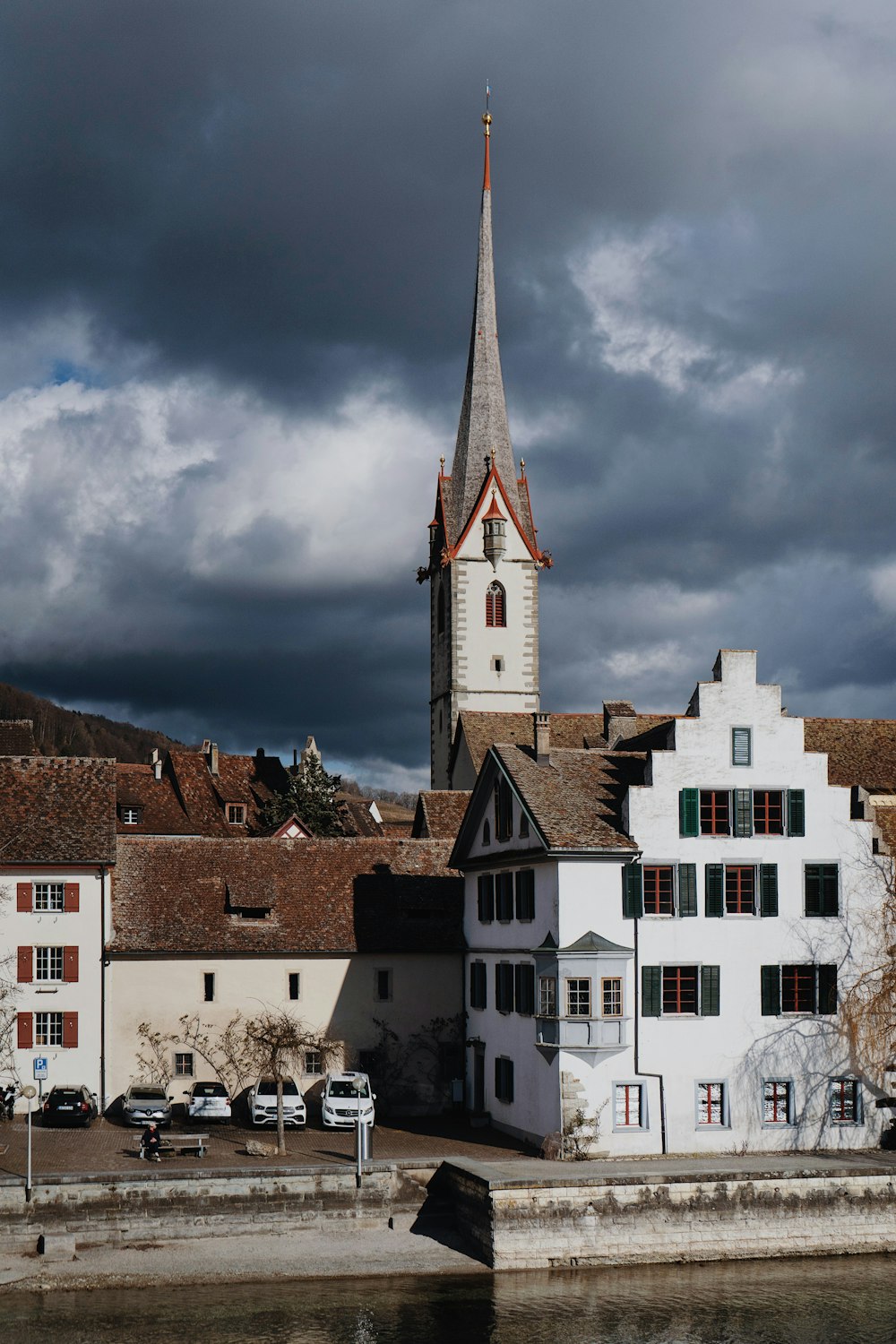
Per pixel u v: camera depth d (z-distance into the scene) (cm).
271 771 10050
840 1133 5244
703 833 5297
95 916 6100
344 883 6594
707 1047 5169
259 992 6194
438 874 6762
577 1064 5031
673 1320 4022
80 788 6450
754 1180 4616
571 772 5594
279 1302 4156
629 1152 5034
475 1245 4544
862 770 6744
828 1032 5288
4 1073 5950
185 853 6569
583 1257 4478
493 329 10756
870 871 5397
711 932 5234
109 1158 4947
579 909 5134
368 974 6294
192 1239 4562
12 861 6031
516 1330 3934
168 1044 6084
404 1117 6147
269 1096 5744
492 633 10169
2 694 18400
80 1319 4012
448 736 10188
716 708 5356
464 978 6369
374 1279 4362
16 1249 4481
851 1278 4409
